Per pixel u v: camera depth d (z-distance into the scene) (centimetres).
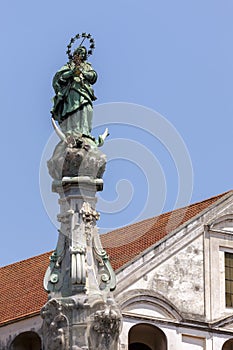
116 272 6150
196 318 6328
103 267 5303
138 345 6338
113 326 5212
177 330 6269
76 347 5150
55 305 5212
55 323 5197
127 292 6162
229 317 6412
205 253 6456
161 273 6300
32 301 6481
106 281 5284
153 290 6247
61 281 5266
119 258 6397
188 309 6322
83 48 5481
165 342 6228
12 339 6312
